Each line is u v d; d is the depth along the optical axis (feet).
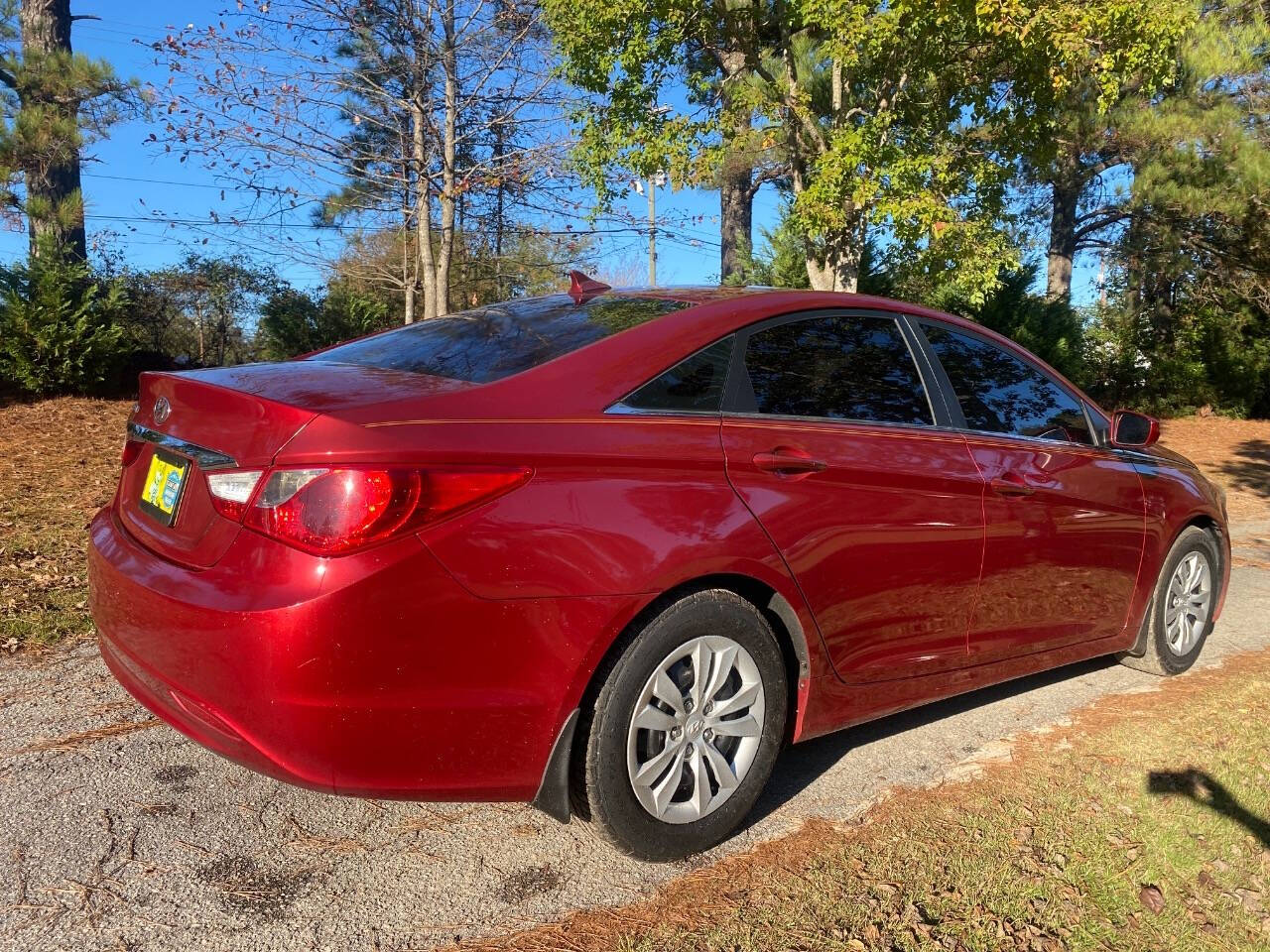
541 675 7.45
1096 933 7.61
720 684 8.54
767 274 48.78
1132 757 10.92
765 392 9.32
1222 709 12.57
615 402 8.32
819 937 7.43
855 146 28.09
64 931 7.23
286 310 49.44
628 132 31.73
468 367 8.72
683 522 8.11
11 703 11.41
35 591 15.53
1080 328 58.65
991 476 10.81
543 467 7.59
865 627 9.64
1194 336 62.80
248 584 7.04
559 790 7.84
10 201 39.60
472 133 38.14
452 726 7.22
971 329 11.77
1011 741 11.37
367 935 7.39
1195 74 46.55
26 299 38.88
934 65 29.55
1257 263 60.85
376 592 6.86
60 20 45.11
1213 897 8.18
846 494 9.36
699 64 34.78
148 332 50.31
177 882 7.95
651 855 8.26
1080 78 31.45
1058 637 12.10
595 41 29.86
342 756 6.97
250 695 6.89
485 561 7.20
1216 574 14.99
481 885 8.13
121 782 9.59
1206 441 52.19
